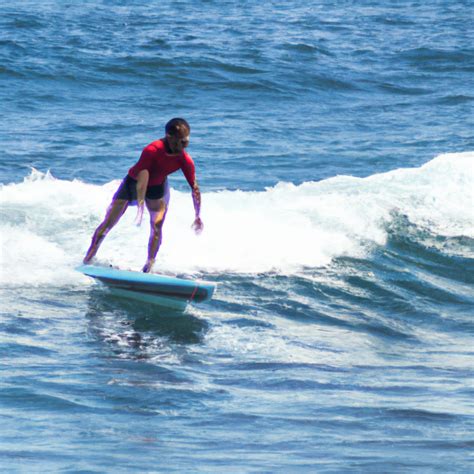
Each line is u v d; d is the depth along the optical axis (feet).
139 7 468.34
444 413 77.05
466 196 151.23
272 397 81.30
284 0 530.68
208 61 301.02
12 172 167.43
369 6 510.17
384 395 82.89
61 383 81.20
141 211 103.35
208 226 131.64
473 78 305.53
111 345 94.68
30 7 438.40
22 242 120.67
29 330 96.73
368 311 112.88
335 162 188.03
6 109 229.86
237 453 65.26
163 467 61.26
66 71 276.21
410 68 319.06
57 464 60.95
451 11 490.08
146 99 254.06
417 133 220.23
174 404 77.82
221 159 186.09
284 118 236.43
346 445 67.82
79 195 137.18
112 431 69.62
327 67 310.04
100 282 112.47
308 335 102.68
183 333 99.96
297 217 137.39
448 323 111.14
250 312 108.37
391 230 138.41
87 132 207.92
